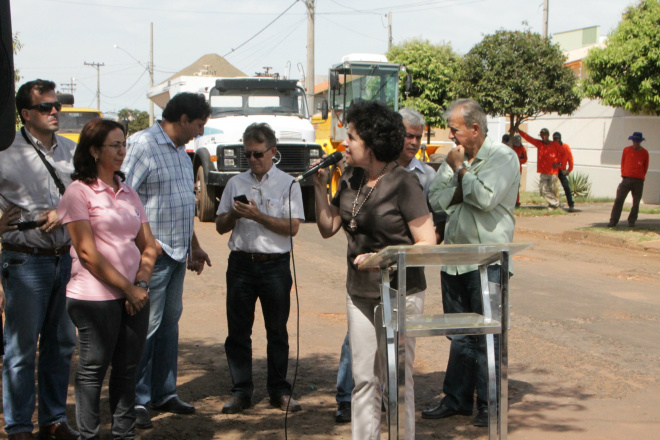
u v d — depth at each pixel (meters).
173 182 4.49
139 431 4.35
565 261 10.67
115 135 3.64
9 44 2.97
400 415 3.16
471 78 16.69
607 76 13.63
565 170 16.88
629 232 12.80
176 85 16.91
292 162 13.59
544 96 16.11
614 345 6.23
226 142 13.59
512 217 4.55
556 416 4.64
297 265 9.97
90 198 3.62
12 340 4.02
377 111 3.47
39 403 4.22
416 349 6.17
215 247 11.24
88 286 3.58
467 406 4.66
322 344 6.28
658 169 18.30
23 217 4.01
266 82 14.58
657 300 8.00
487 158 4.41
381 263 3.28
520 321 7.04
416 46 24.41
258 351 6.09
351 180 3.68
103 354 3.62
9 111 2.98
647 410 4.75
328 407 4.80
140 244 3.92
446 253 3.11
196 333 6.60
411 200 3.49
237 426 4.45
